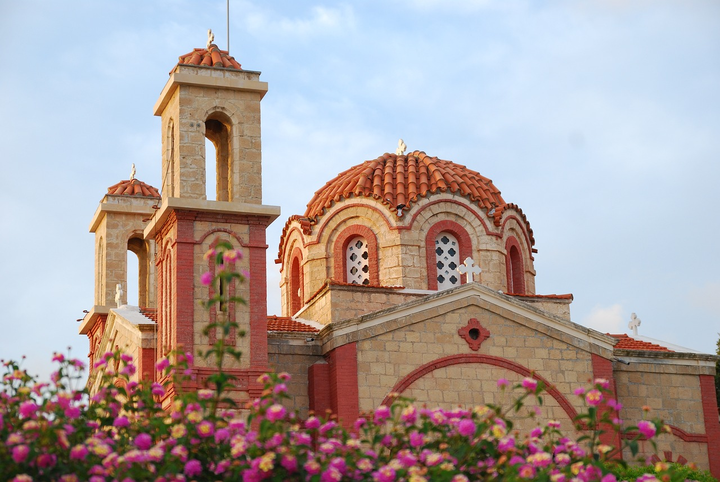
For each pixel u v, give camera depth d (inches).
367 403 1301.7
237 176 1333.7
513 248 1697.8
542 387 733.3
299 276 1692.9
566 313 1584.6
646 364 1481.3
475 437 695.7
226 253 719.7
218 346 707.4
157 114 1429.6
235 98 1358.3
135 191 1833.2
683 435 1465.3
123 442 708.7
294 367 1354.6
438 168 1695.4
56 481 642.8
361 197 1631.4
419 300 1354.6
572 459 737.0
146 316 1510.8
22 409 650.8
